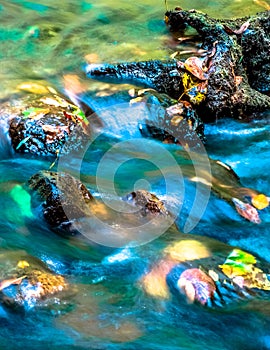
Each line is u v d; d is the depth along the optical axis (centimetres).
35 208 227
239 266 220
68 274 217
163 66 278
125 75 280
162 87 277
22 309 209
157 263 219
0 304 208
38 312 209
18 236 224
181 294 214
